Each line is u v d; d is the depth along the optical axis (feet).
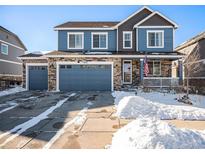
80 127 25.67
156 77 67.72
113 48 76.13
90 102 44.11
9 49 96.48
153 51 73.41
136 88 67.72
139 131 19.76
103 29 75.82
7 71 93.91
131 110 31.65
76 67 67.00
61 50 75.41
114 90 66.59
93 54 66.90
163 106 34.50
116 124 26.91
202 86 68.64
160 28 73.67
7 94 60.18
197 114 31.37
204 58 68.54
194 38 75.05
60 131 24.14
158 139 18.20
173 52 71.56
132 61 72.90
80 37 75.87
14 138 21.90
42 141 20.95
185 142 18.20
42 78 74.43
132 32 75.41
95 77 66.85
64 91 66.23
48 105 41.27
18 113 34.06
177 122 28.53
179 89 65.16
